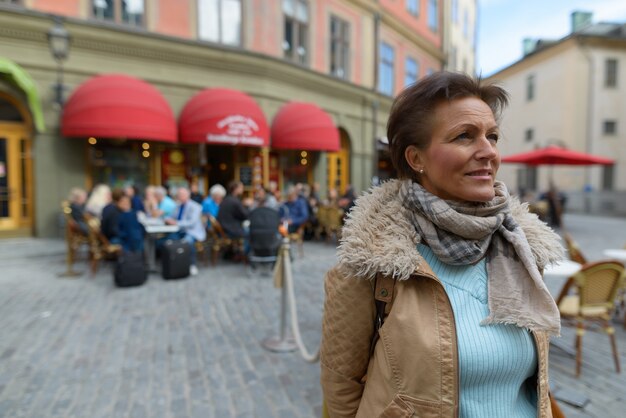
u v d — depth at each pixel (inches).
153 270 271.6
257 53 458.0
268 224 261.1
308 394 116.3
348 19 597.6
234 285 238.5
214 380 124.1
